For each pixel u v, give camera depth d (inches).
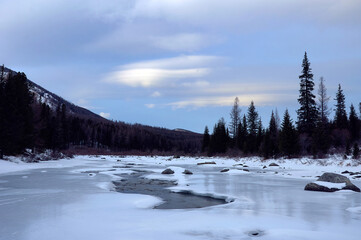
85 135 5246.1
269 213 406.6
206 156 2687.0
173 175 1074.7
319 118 1683.1
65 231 312.8
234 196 574.2
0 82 1610.5
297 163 1386.6
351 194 599.8
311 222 350.0
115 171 1247.5
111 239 284.2
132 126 7396.7
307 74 1892.2
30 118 1803.6
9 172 1131.9
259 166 1528.1
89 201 510.6
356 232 304.3
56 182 807.1
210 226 333.4
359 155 1213.1
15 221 358.9
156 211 426.9
